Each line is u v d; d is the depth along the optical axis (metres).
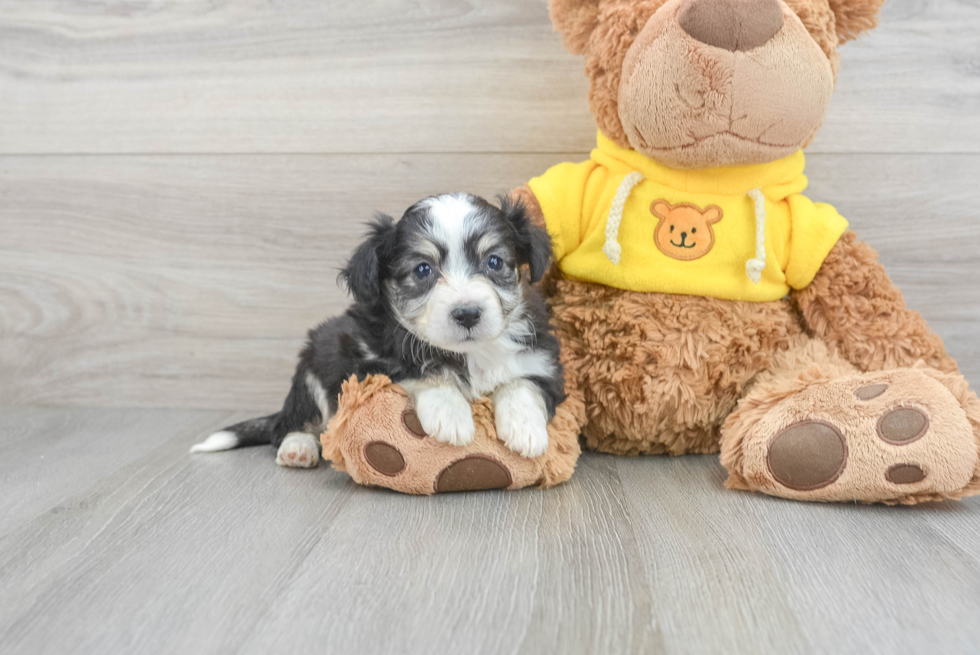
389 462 0.64
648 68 0.65
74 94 0.84
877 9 0.68
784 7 0.64
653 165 0.70
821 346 0.71
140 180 0.85
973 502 0.63
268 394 0.87
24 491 0.66
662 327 0.71
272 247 0.85
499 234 0.67
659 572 0.54
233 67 0.83
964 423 0.61
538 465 0.65
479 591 0.52
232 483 0.68
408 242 0.67
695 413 0.71
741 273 0.71
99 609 0.51
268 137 0.84
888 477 0.61
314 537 0.58
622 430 0.73
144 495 0.65
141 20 0.83
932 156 0.80
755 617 0.50
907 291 0.82
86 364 0.88
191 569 0.54
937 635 0.48
